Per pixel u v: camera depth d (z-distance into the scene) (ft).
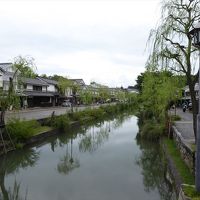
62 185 37.83
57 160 52.70
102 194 34.30
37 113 106.83
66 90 185.98
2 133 53.62
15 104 57.41
